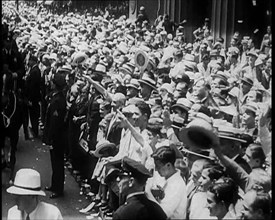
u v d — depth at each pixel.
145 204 8.02
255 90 11.78
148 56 15.41
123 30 20.36
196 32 18.20
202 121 8.42
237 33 15.50
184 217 8.41
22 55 19.03
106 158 11.34
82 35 21.19
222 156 8.36
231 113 10.74
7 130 13.02
